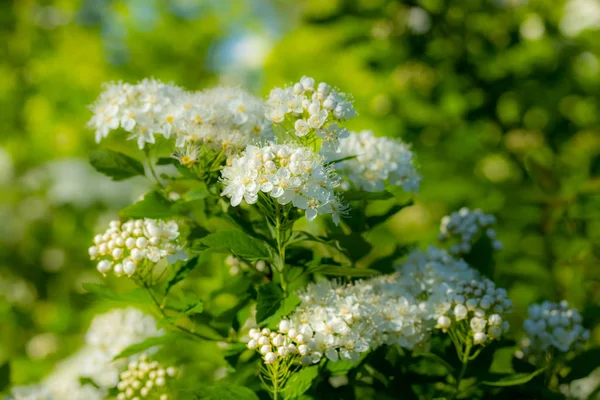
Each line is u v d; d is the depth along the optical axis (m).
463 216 0.64
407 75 0.90
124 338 0.64
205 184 0.59
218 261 0.63
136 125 0.59
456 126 0.85
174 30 1.38
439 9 0.87
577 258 0.71
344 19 0.89
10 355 1.05
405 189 0.61
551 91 0.86
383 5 0.87
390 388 0.59
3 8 1.40
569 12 0.90
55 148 1.29
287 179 0.55
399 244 0.63
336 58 0.99
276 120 0.57
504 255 0.74
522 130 0.87
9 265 1.25
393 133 0.85
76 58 1.32
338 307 0.57
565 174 0.76
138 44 1.35
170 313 0.63
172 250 0.58
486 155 0.84
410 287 0.60
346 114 0.57
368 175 0.60
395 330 0.57
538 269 0.72
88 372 0.64
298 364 0.57
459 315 0.57
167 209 0.59
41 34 1.40
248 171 0.55
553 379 0.62
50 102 1.29
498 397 0.59
